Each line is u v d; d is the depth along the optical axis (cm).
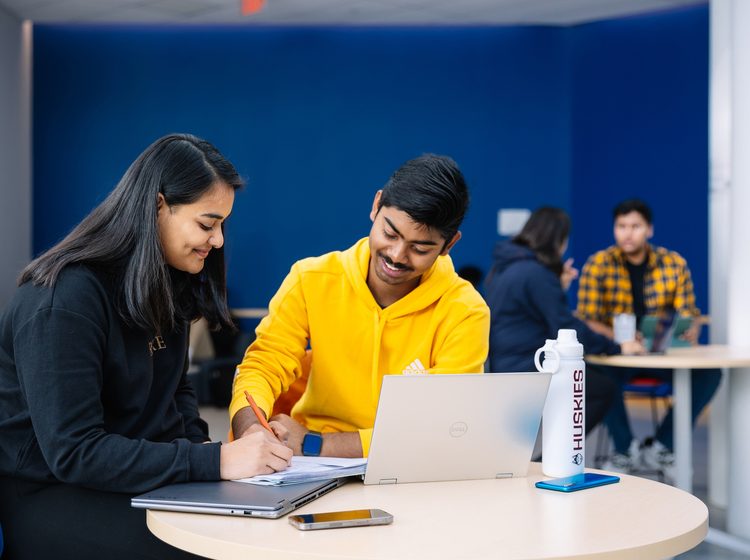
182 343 187
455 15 824
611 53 842
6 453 167
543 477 170
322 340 212
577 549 123
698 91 806
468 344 209
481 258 864
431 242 187
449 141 866
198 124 872
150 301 165
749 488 382
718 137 485
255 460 157
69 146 868
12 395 166
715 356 373
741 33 416
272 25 870
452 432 162
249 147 873
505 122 863
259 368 207
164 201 169
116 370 168
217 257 188
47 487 168
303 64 870
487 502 150
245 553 122
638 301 513
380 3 789
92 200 868
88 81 867
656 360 361
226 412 703
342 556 118
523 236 407
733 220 427
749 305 425
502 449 166
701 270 811
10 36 802
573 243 863
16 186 813
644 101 830
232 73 871
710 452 443
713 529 375
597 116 849
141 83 869
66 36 866
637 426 671
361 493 155
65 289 160
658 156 826
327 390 214
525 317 397
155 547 163
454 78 866
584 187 858
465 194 187
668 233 824
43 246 866
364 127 872
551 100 862
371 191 873
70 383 156
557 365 167
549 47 860
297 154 875
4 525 170
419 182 183
